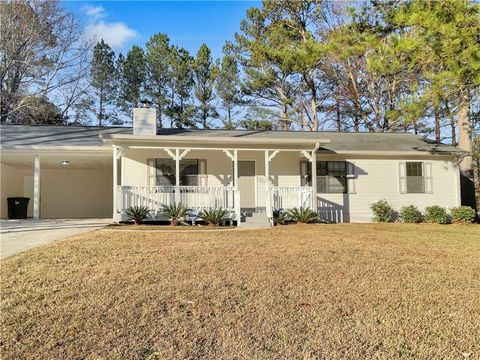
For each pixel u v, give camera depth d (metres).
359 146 16.38
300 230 11.23
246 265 6.29
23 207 16.09
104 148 14.23
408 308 4.55
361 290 5.15
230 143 13.80
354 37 12.52
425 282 5.57
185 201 13.45
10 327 3.92
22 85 26.52
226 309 4.44
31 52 26.17
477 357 3.43
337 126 29.64
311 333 3.86
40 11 26.17
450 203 16.31
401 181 16.16
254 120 29.38
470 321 4.20
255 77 27.22
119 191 13.12
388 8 12.07
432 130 29.02
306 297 4.85
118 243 8.25
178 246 7.89
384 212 15.43
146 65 32.09
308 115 29.09
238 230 11.26
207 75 32.22
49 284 5.27
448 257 7.32
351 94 26.95
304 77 27.16
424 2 10.90
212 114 31.91
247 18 27.41
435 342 3.70
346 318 4.24
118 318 4.16
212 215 12.98
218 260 6.60
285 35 24.69
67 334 3.78
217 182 15.16
